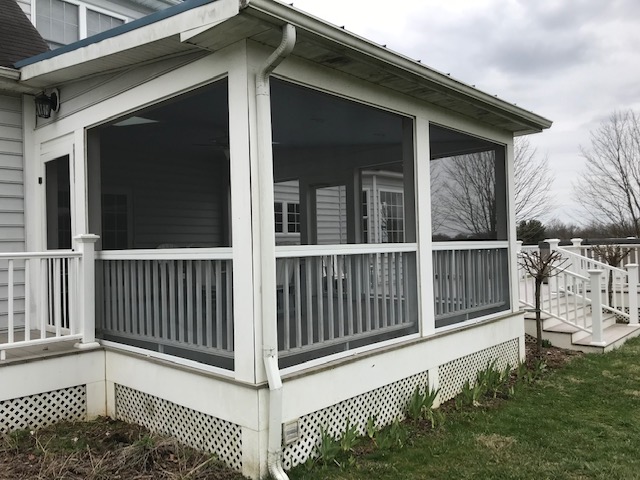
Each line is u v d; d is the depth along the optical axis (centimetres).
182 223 802
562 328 733
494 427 410
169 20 321
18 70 478
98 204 475
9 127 534
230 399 324
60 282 467
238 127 318
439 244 491
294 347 375
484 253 574
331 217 810
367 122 545
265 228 313
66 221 518
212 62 335
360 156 746
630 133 2369
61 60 424
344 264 444
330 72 373
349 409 379
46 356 399
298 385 335
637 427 412
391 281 436
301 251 351
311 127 570
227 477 313
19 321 530
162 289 389
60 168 522
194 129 595
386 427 404
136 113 420
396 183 869
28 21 623
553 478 321
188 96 373
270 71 312
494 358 566
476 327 530
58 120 503
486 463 342
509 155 618
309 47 331
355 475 322
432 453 358
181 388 360
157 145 711
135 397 404
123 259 424
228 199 859
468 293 538
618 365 614
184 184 807
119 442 367
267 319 313
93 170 471
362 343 425
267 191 315
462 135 549
